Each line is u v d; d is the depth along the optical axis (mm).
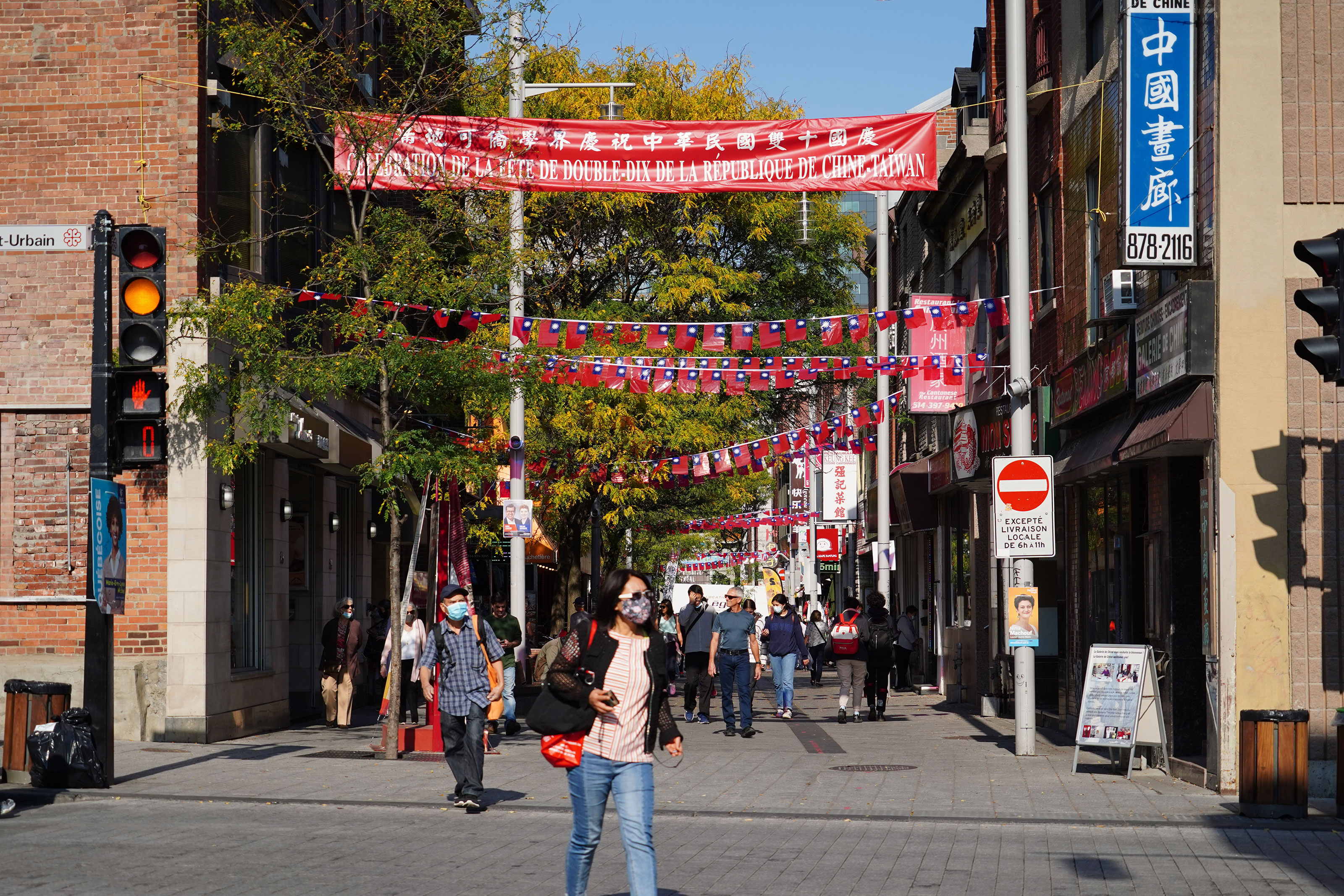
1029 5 21984
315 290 21344
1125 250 14250
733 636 20531
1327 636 13391
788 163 17750
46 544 18234
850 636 22953
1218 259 13672
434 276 16734
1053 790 13750
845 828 11500
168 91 18578
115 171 18547
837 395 36375
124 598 13727
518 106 21828
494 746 17812
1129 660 15078
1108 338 17000
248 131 19938
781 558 72875
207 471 18062
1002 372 23391
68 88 18656
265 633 20828
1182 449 14422
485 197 18547
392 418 18344
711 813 12188
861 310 38125
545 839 10758
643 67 30297
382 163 17172
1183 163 14266
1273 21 13781
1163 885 8977
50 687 13805
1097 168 18047
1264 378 13531
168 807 12430
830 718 24250
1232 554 13477
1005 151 23953
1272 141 13703
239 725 19172
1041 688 23984
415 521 30469
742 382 20625
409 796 13062
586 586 40562
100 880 8758
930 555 34594
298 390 16469
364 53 24531
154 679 17984
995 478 16594
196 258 18312
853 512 40812
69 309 18406
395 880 8883
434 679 13016
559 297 28750
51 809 12273
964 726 22109
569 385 24141
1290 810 11961
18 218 18516
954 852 10289
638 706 7387
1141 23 14312
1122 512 17688
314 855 9844
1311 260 10133
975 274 28156
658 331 19266
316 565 23766
